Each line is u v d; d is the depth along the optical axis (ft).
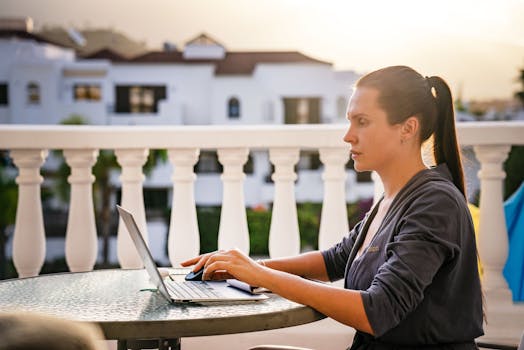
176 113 182.29
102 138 11.12
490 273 11.27
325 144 11.25
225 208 11.40
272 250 11.41
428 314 6.16
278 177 11.39
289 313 5.86
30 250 11.21
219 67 184.55
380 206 6.93
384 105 6.56
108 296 6.55
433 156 6.93
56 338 2.02
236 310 5.90
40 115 181.16
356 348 6.61
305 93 181.68
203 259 7.25
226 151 11.34
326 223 11.43
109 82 182.19
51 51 184.65
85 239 11.25
